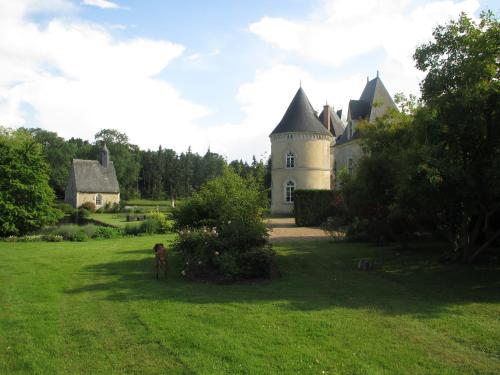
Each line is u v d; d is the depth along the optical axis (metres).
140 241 19.67
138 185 100.25
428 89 10.45
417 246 15.54
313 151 36.94
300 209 27.41
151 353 5.66
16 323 6.97
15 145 22.42
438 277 10.39
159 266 11.68
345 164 37.66
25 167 22.09
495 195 9.58
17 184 21.44
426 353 5.59
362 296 8.68
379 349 5.71
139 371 5.13
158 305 7.97
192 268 10.69
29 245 18.20
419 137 10.27
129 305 8.01
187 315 7.29
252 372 5.02
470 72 9.41
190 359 5.42
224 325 6.72
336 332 6.37
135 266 12.40
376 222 14.58
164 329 6.55
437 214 11.67
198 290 9.27
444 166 9.15
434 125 9.59
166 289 9.36
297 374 4.96
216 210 13.29
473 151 9.94
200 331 6.44
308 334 6.29
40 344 6.03
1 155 21.77
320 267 12.00
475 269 10.98
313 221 27.25
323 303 8.09
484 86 9.20
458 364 5.27
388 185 12.43
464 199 10.02
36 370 5.18
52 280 10.39
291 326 6.65
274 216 37.03
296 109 37.97
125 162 84.00
